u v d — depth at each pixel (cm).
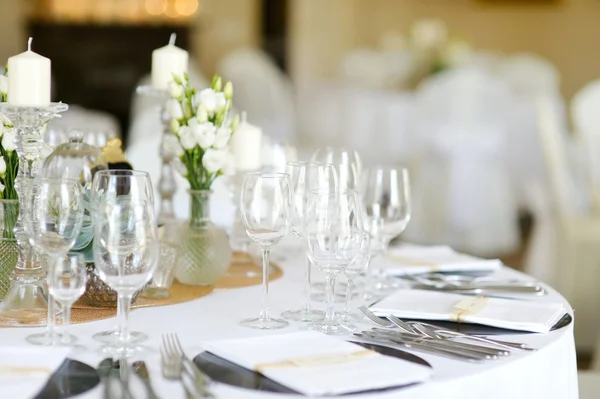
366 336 168
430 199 677
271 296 204
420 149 676
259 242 179
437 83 658
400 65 774
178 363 148
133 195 153
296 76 1049
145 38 957
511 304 192
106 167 187
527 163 715
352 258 171
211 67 1030
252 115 802
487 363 155
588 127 500
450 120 657
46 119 188
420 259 245
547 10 1043
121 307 159
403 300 194
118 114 958
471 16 1057
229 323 179
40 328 172
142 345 161
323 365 147
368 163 709
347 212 170
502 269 239
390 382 140
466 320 180
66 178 175
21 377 140
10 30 959
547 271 509
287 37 1036
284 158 255
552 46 1047
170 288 207
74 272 157
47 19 942
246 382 142
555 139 477
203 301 198
